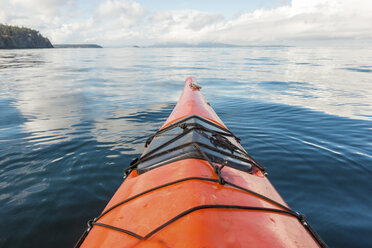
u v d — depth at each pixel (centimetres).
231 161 225
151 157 232
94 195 308
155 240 120
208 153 214
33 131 561
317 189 328
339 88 1251
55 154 431
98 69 2286
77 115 718
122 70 2200
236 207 141
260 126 613
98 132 556
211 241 110
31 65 2720
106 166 385
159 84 1385
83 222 260
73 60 3694
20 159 409
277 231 136
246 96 1052
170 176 179
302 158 420
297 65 2778
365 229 252
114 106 841
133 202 166
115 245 132
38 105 849
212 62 3338
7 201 295
